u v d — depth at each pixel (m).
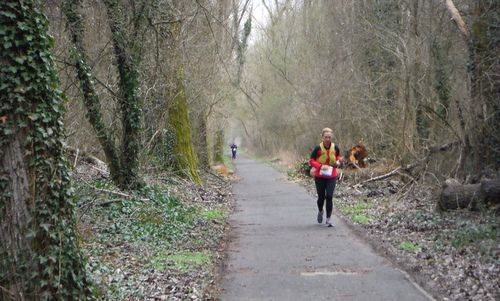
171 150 21.47
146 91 18.22
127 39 14.05
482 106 13.59
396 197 17.20
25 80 5.46
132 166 14.85
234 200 19.94
